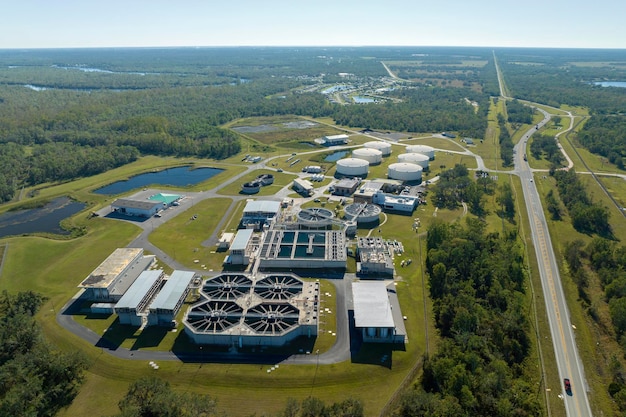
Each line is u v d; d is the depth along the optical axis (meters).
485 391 103.94
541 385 112.19
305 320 131.00
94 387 112.12
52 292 155.00
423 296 152.75
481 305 142.12
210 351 124.06
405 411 100.81
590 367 119.12
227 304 138.12
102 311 142.00
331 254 173.38
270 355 122.62
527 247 190.88
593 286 159.00
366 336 127.44
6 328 122.06
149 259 172.38
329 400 108.31
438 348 123.38
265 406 106.62
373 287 144.50
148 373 116.19
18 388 101.69
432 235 183.38
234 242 177.62
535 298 151.38
